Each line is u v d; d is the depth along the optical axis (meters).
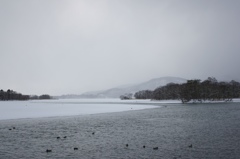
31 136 45.34
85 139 41.97
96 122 67.25
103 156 30.61
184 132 47.12
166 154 30.88
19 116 86.62
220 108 121.50
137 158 29.44
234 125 55.62
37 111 114.25
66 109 131.38
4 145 37.41
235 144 35.47
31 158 29.98
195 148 33.50
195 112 98.38
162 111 109.12
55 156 30.91
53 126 59.16
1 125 61.34
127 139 41.38
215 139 39.31
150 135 44.88
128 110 120.88
